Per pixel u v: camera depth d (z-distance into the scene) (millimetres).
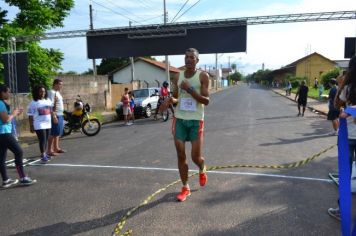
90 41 16938
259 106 24953
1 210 5203
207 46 15750
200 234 4258
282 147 9344
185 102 5121
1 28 13969
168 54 16359
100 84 23109
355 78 4016
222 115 18516
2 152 6195
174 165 7516
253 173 6766
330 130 12461
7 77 11906
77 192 5906
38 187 6242
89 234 4352
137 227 4484
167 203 5258
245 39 15297
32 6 15320
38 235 4379
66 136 12516
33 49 14883
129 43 16672
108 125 15977
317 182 6148
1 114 6035
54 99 8867
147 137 11656
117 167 7488
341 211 3637
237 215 4785
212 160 7918
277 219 4645
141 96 19922
